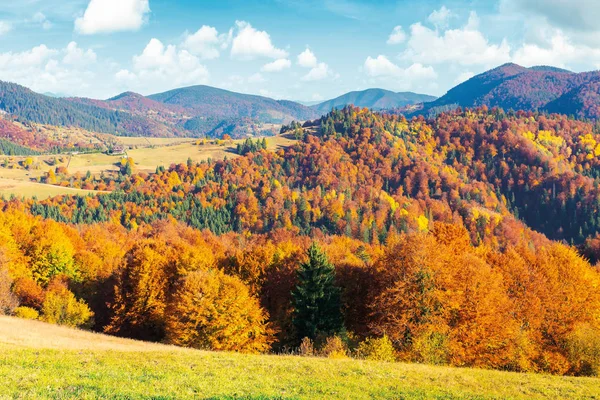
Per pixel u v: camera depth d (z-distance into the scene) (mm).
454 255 50656
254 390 20031
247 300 50500
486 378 29062
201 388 19141
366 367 28766
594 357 41750
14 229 78812
